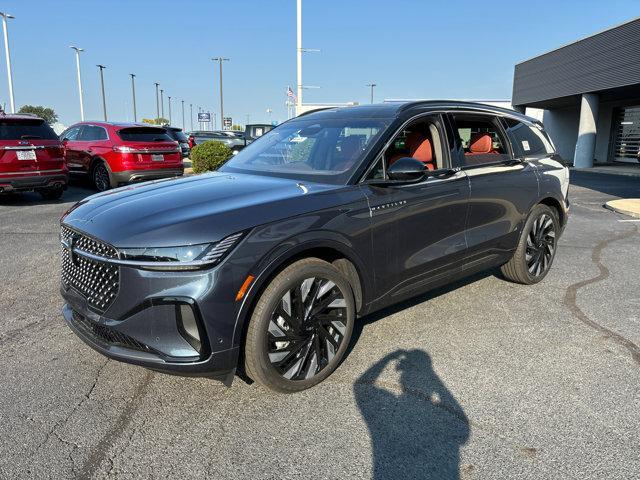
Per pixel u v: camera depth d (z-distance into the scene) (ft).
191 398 10.23
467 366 11.52
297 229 9.87
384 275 11.80
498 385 10.69
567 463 8.25
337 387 10.62
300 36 68.18
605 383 10.77
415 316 14.42
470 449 8.63
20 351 12.30
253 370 9.75
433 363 11.66
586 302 15.61
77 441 8.86
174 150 42.63
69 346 12.58
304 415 9.64
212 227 9.09
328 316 10.59
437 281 13.48
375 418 9.53
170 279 8.84
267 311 9.55
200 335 8.96
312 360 10.43
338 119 13.88
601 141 92.73
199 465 8.27
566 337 13.07
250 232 9.32
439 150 13.62
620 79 65.05
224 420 9.49
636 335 13.20
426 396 10.27
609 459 8.34
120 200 10.91
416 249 12.48
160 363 8.98
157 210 9.88
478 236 14.35
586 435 8.97
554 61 80.94
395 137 12.39
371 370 11.32
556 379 10.93
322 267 10.30
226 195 10.53
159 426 9.32
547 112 106.42
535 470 8.10
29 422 9.40
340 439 8.92
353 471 8.12
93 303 9.73
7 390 10.50
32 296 16.25
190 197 10.53
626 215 32.30
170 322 8.94
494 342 12.76
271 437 8.98
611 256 21.27
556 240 17.80
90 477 7.99
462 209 13.61
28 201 37.63
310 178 11.91
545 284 17.35
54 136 35.53
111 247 9.20
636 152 85.35
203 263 8.80
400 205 11.85
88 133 42.34
